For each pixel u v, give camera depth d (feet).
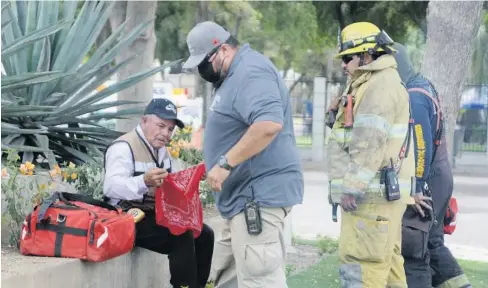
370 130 20.01
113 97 64.59
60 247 20.39
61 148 32.63
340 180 21.16
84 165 28.68
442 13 36.73
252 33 99.60
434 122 23.48
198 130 54.34
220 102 19.49
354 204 20.39
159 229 22.43
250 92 18.94
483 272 33.99
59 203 20.93
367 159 19.98
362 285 20.94
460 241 44.37
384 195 20.57
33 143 30.76
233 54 19.51
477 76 104.01
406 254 23.12
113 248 20.58
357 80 20.76
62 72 29.30
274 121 18.70
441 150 24.22
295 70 142.41
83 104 31.53
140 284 23.75
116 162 22.07
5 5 31.94
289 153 19.77
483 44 98.53
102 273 21.38
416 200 22.61
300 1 94.43
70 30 32.60
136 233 22.39
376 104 20.08
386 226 20.68
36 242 20.52
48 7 33.78
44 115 30.81
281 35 100.42
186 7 94.27
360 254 20.85
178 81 120.57
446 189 24.34
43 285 19.08
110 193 22.11
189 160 34.42
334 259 35.17
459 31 36.60
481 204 64.75
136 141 22.39
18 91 31.81
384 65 20.45
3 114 29.55
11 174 22.81
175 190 21.95
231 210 19.86
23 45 28.71
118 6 46.37
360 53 20.70
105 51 34.76
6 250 21.34
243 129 19.51
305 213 55.26
